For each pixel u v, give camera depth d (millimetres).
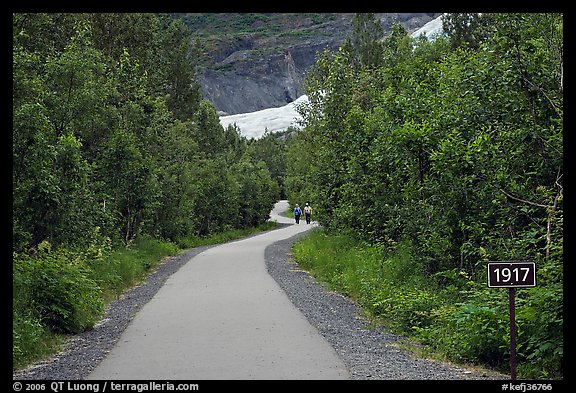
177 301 14750
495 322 9016
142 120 28141
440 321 10695
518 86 11258
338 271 19141
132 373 8055
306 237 33750
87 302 12156
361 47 43188
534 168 11469
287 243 36469
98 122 23938
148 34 35938
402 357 9047
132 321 12141
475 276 13109
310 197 29047
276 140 125062
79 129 21922
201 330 10953
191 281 18875
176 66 51906
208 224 47844
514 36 10977
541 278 9375
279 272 21094
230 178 51438
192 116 55906
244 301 14469
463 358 8930
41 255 13555
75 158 16422
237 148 98625
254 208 60031
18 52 14812
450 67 16438
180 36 52594
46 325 11273
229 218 52906
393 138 14422
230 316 12383
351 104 27312
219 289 16734
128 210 27953
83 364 8773
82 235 17672
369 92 28000
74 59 19344
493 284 7031
